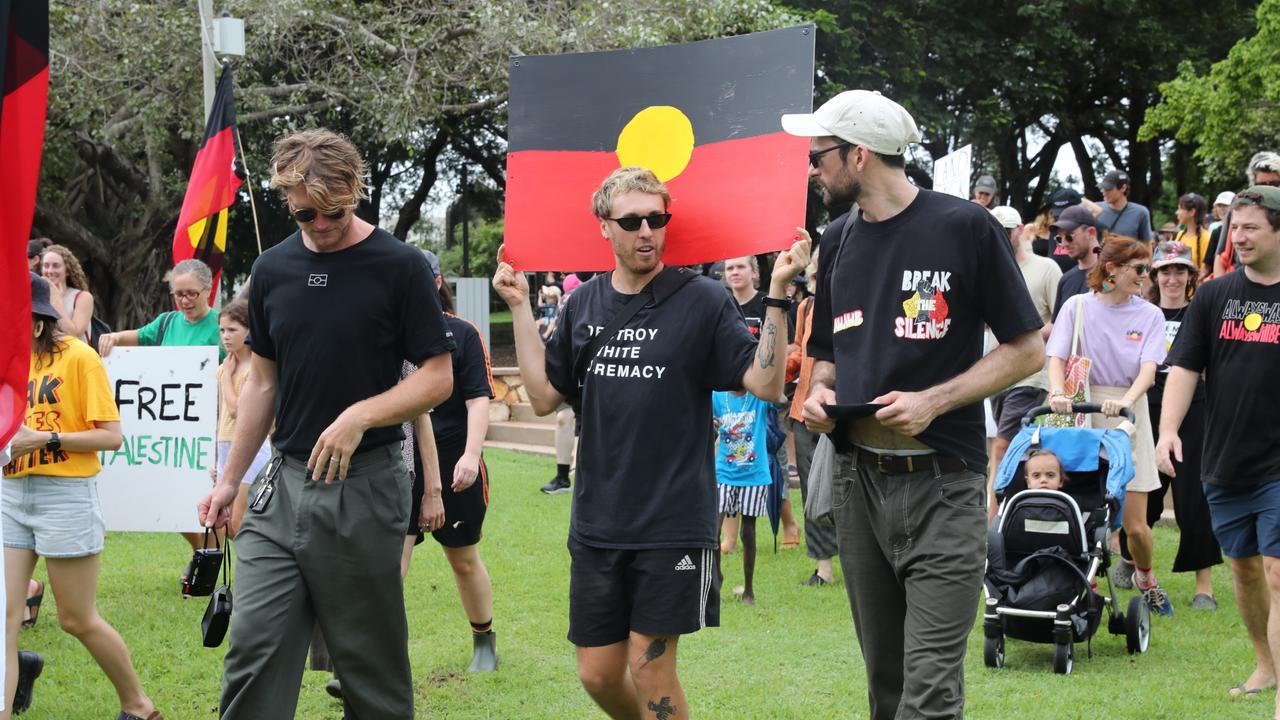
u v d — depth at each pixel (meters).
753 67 4.04
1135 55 29.41
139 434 6.98
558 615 7.02
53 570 4.79
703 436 3.80
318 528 3.71
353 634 3.80
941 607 3.53
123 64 18.00
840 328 3.74
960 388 3.45
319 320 3.73
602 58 4.25
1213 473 5.05
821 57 25.39
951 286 3.54
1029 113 28.77
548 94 4.29
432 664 5.99
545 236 4.24
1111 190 11.23
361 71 19.12
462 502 5.61
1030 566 5.98
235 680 3.67
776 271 3.67
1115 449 6.24
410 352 3.81
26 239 3.17
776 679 5.73
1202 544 6.80
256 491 3.83
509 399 16.53
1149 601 6.95
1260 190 4.81
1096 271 7.01
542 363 4.09
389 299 3.76
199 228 9.15
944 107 27.97
